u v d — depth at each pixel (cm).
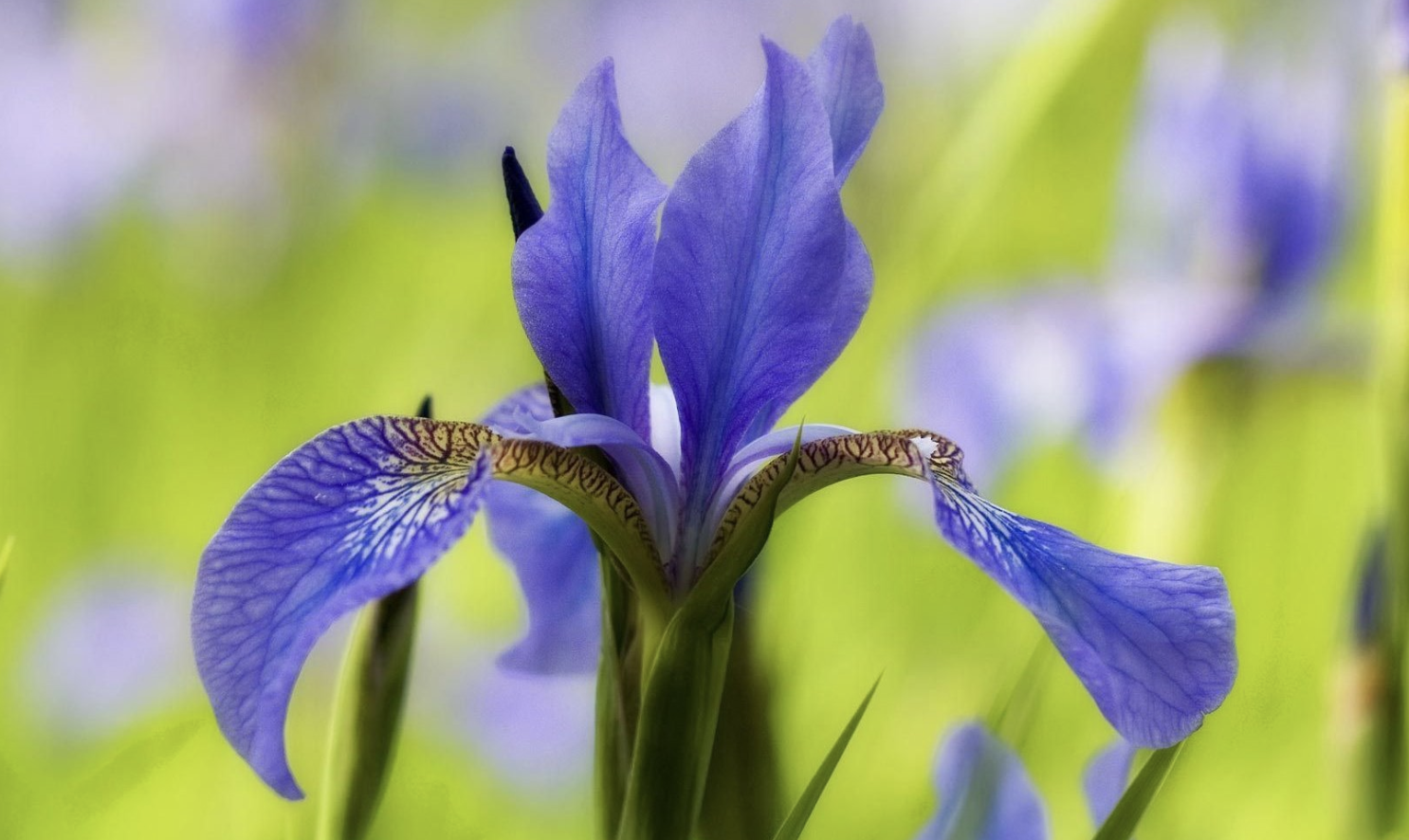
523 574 50
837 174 47
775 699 48
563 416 46
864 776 58
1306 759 59
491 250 93
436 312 84
